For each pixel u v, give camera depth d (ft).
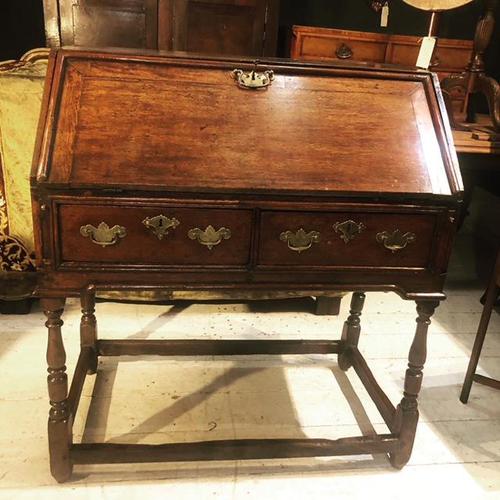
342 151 4.58
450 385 6.70
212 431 5.67
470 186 11.02
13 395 5.97
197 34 9.33
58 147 4.17
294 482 5.12
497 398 6.48
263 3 9.34
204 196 4.24
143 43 9.25
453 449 5.64
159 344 6.44
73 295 4.35
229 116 4.56
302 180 4.36
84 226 4.18
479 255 11.10
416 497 5.04
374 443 5.12
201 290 4.51
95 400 6.01
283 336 7.57
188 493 4.92
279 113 4.66
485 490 5.16
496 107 8.14
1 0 10.76
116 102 4.43
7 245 7.28
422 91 5.02
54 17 8.95
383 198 4.45
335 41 10.26
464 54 10.88
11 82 6.73
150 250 4.33
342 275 4.65
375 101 4.88
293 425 5.84
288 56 10.73
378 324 8.04
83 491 4.86
